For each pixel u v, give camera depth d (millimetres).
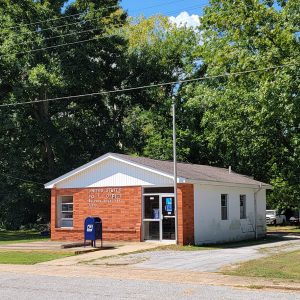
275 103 24203
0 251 21500
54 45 37906
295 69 23281
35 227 43000
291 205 44500
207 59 32656
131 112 45719
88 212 26078
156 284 12484
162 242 24000
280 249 21516
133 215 24750
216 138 37219
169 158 39250
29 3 38094
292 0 23953
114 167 25547
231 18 26609
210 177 25984
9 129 37406
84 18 40344
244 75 26047
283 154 35562
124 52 43969
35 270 15641
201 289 11688
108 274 14375
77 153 41312
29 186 37781
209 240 25078
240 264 15898
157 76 44438
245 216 29312
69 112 42906
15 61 36875
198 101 37875
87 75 38969
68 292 11383
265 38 25219
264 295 10883
